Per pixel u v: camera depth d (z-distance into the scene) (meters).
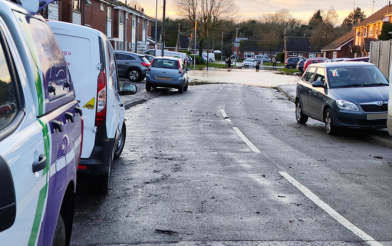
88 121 5.39
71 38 5.50
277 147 9.62
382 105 10.88
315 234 4.60
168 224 4.84
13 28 2.44
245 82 35.75
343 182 6.77
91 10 41.66
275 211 5.32
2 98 2.11
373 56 18.61
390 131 8.36
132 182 6.57
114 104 6.18
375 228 4.82
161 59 24.12
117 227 4.73
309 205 5.58
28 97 2.37
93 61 5.47
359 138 11.23
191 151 8.95
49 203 2.55
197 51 129.62
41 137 2.39
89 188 5.86
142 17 60.62
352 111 10.89
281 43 132.25
